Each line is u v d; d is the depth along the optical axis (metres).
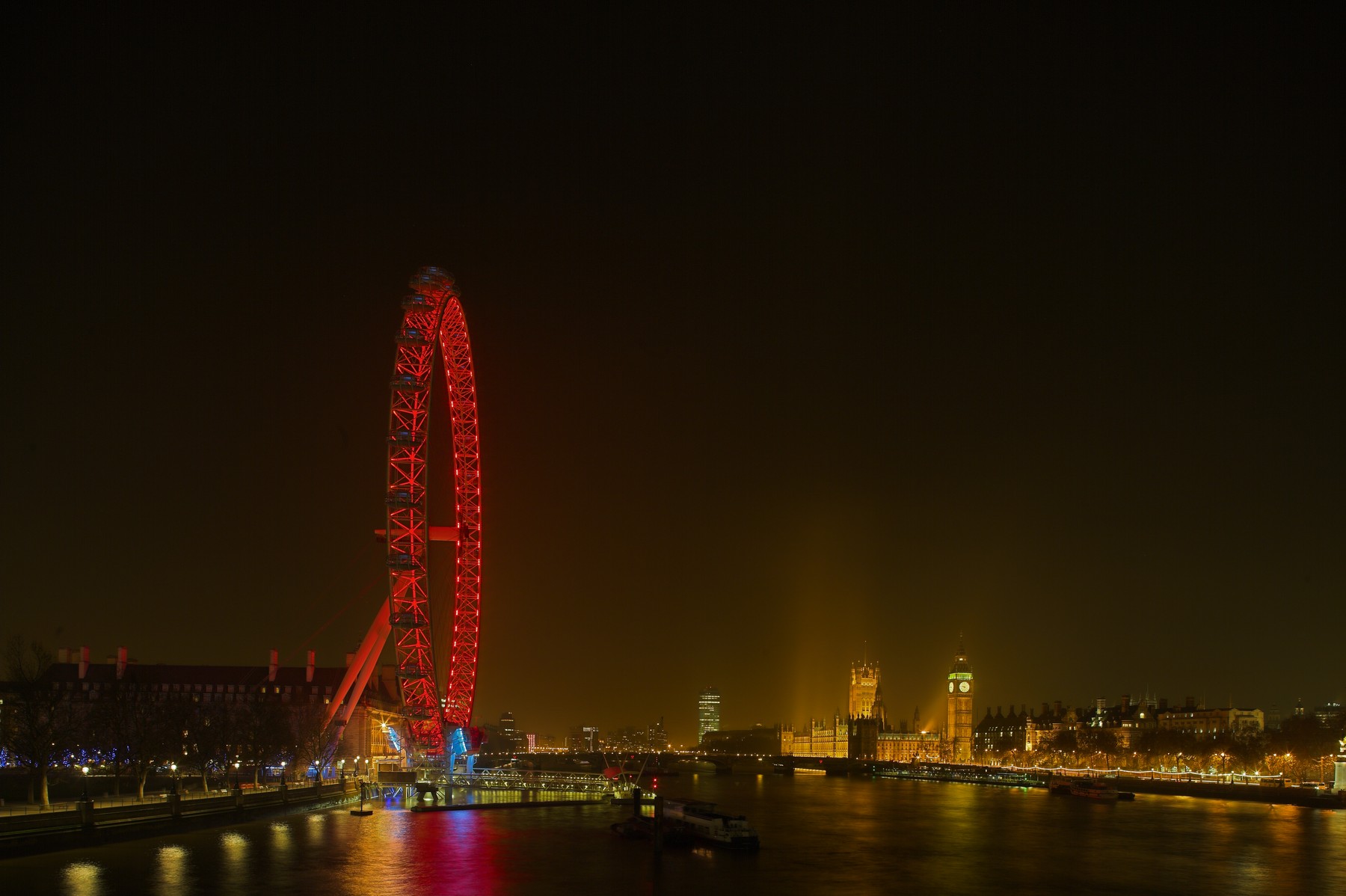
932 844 177.38
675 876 137.00
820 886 134.00
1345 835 195.62
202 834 157.00
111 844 142.00
